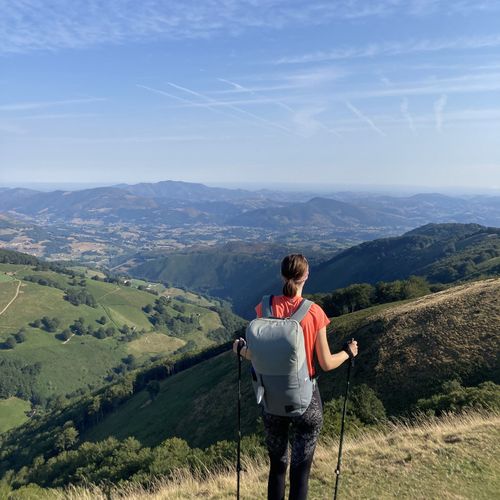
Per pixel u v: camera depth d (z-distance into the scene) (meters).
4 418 136.38
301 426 3.71
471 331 33.34
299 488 3.74
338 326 56.12
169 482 8.83
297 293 3.80
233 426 42.69
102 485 9.81
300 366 3.46
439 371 30.73
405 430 9.80
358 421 17.27
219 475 8.55
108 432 78.31
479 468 6.89
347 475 7.12
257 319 3.71
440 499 5.88
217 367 75.00
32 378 158.38
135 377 99.25
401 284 76.50
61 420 97.00
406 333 38.28
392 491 6.31
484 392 15.80
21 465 78.56
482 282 47.84
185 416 61.19
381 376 34.16
